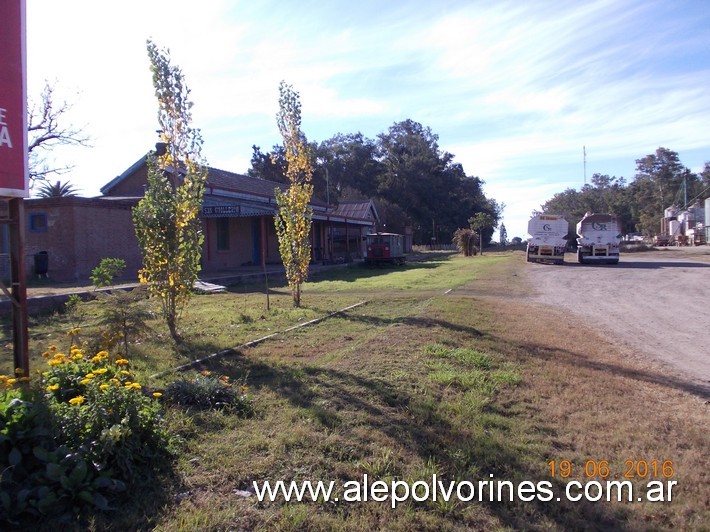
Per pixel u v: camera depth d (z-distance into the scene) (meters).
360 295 15.72
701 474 4.19
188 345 7.97
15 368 4.78
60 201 17.70
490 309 12.48
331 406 5.23
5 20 4.57
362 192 68.88
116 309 6.62
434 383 6.09
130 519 3.27
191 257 8.55
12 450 3.40
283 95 12.68
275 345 8.17
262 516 3.36
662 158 96.50
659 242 63.00
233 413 4.97
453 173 77.25
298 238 12.73
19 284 4.80
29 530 3.10
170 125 8.80
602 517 3.57
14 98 4.65
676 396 6.24
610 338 9.88
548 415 5.32
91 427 3.74
